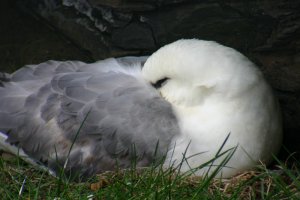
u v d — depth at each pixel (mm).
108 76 10141
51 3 14047
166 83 9836
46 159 10164
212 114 9320
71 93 10062
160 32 12367
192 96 9508
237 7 11750
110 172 9570
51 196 8977
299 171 9508
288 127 11234
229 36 11875
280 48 11453
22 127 10352
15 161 10281
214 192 9008
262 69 11469
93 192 9078
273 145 9609
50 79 10555
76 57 13648
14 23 14477
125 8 12438
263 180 9055
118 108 9797
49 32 14305
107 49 13031
